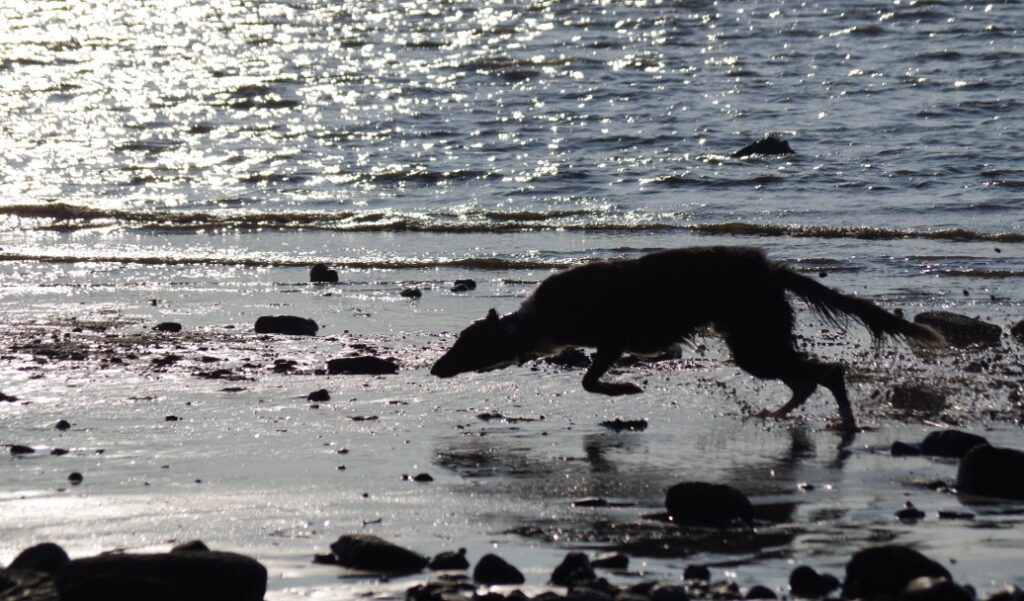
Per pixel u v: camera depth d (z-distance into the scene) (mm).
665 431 26031
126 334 35031
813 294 27469
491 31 95125
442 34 94562
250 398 28250
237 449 24156
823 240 46281
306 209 52812
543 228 49000
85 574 15344
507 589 16094
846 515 20016
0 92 76938
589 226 48938
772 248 45125
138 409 27203
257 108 72438
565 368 31344
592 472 22859
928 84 72750
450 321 36531
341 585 16516
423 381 29969
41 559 16484
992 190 52219
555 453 24172
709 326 27844
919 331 27844
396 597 15969
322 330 35625
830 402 28312
